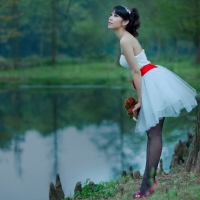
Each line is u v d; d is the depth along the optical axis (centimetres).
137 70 589
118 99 2977
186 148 1045
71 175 1112
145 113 586
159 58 5794
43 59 6031
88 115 2219
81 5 6306
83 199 762
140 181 771
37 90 3744
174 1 3269
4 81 4534
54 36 5772
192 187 573
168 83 593
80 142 1520
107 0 5109
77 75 4775
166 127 1716
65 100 2958
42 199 947
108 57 6519
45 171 1162
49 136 1659
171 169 865
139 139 1543
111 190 732
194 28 3525
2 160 1293
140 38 5316
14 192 999
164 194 585
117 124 1909
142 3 3881
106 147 1426
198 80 3597
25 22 5578
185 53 9338
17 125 1934
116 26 607
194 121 1845
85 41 6425
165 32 4397
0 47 7444
